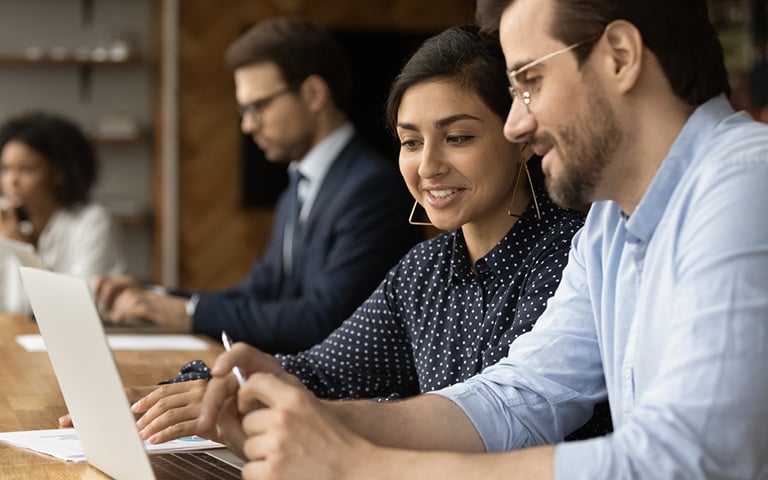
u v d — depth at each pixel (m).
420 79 1.70
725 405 1.08
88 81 6.81
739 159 1.18
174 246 6.82
